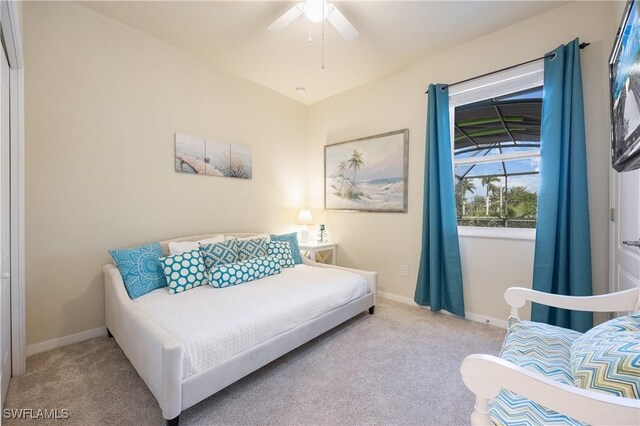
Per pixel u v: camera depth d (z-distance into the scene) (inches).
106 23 87.0
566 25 80.7
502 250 93.9
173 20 88.6
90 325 85.6
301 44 101.0
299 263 122.3
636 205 58.5
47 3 76.9
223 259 96.3
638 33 44.2
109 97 88.0
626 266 63.4
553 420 30.3
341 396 60.1
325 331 83.3
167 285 84.4
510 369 28.0
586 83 77.9
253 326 63.9
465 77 100.1
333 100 144.6
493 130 99.8
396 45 101.0
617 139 56.1
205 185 113.1
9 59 61.1
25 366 67.6
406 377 66.7
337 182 143.0
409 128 116.3
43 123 76.7
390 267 124.0
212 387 55.4
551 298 52.7
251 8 83.4
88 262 84.9
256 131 131.7
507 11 83.5
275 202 141.0
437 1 79.1
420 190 114.1
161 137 100.0
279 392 61.3
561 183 79.0
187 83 106.7
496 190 99.6
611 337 35.2
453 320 99.6
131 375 66.4
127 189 92.1
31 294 75.9
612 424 23.9
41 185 76.8
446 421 53.3
